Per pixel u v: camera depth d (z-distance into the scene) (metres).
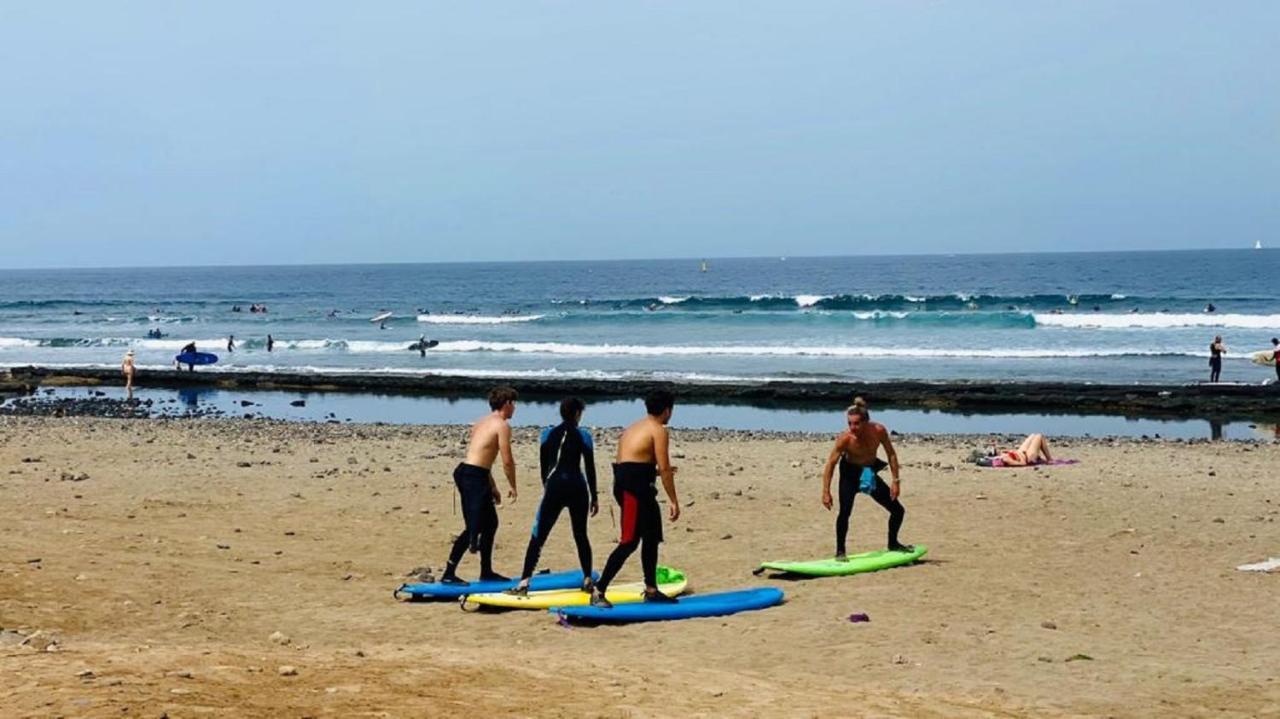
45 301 105.50
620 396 38.03
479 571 11.81
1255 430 28.92
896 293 102.94
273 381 42.56
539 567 12.11
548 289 131.00
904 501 15.92
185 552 12.19
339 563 12.12
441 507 15.48
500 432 10.70
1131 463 20.20
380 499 16.03
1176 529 13.77
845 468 11.94
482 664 7.76
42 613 9.08
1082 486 17.11
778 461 20.44
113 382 44.00
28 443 22.91
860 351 48.66
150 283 181.62
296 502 15.73
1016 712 7.04
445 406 36.62
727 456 21.25
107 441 23.47
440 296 115.31
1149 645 8.83
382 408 36.16
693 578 11.50
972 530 13.81
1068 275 132.25
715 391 37.34
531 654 8.35
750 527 14.21
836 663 8.34
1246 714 7.09
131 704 5.69
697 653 8.65
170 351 57.19
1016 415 32.91
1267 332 52.81
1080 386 35.28
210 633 9.00
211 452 21.34
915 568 11.73
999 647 8.77
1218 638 9.02
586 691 6.98
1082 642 8.92
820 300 73.81
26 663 6.67
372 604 10.37
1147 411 32.75
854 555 12.13
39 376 44.53
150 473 18.25
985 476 18.27
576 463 10.20
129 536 12.84
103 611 9.40
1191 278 117.88
